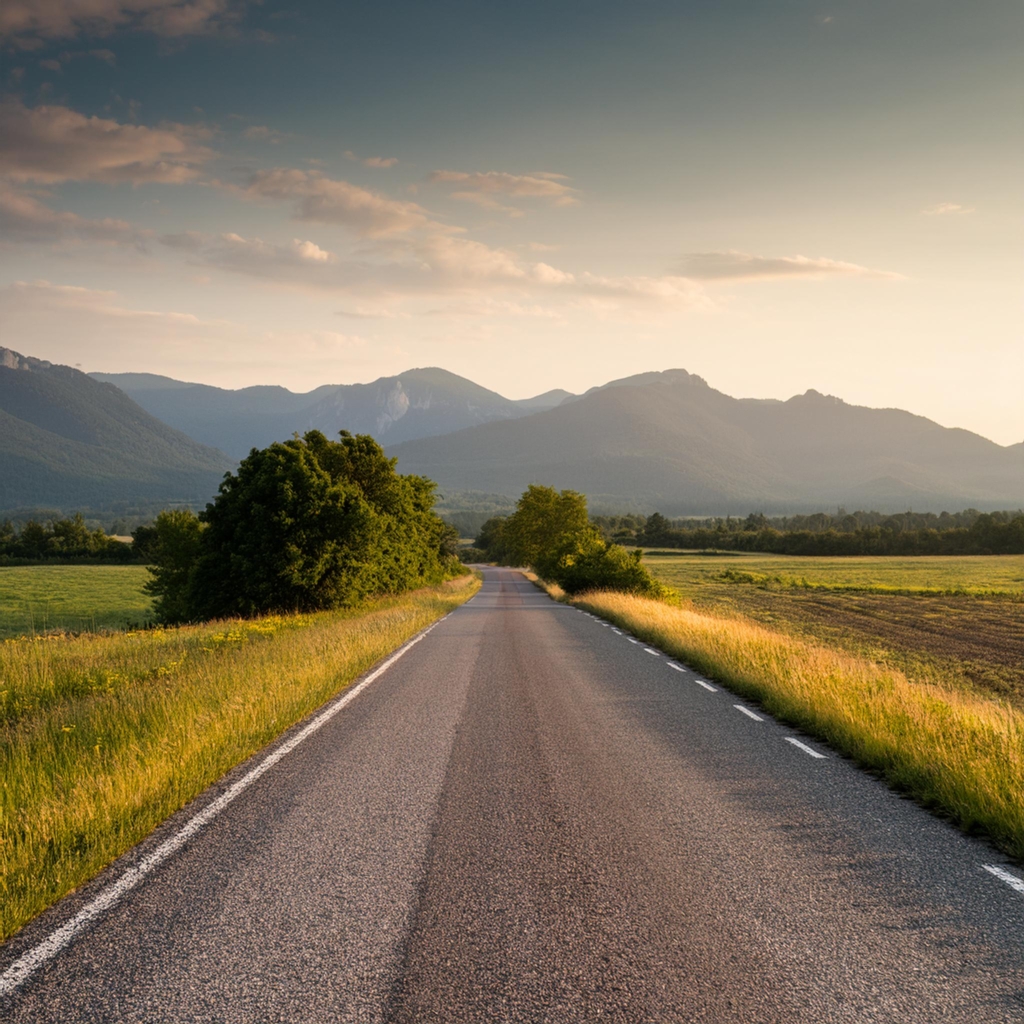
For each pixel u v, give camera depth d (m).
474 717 9.04
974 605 48.00
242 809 5.59
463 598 44.28
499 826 5.25
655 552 151.00
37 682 10.99
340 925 3.79
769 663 11.63
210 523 28.28
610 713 9.36
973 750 6.50
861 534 143.12
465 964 3.43
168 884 4.28
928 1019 3.04
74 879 4.27
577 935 3.71
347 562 26.86
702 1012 3.08
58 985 3.26
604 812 5.57
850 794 6.07
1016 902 4.10
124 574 89.25
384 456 37.50
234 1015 3.05
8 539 120.38
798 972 3.38
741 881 4.36
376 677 12.36
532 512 81.81
